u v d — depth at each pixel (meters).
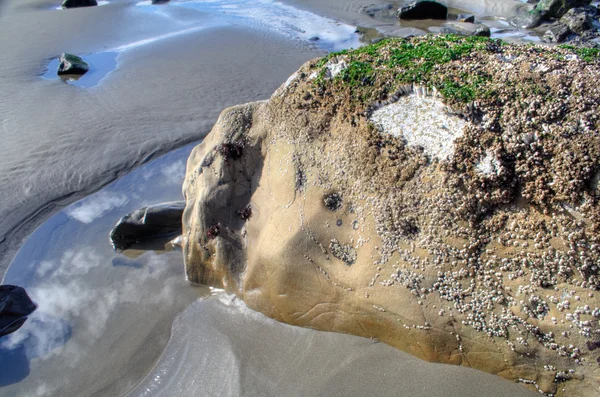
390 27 15.52
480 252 3.90
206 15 17.81
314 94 5.22
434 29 15.02
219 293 5.57
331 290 4.67
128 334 5.35
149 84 11.88
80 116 10.38
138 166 8.73
